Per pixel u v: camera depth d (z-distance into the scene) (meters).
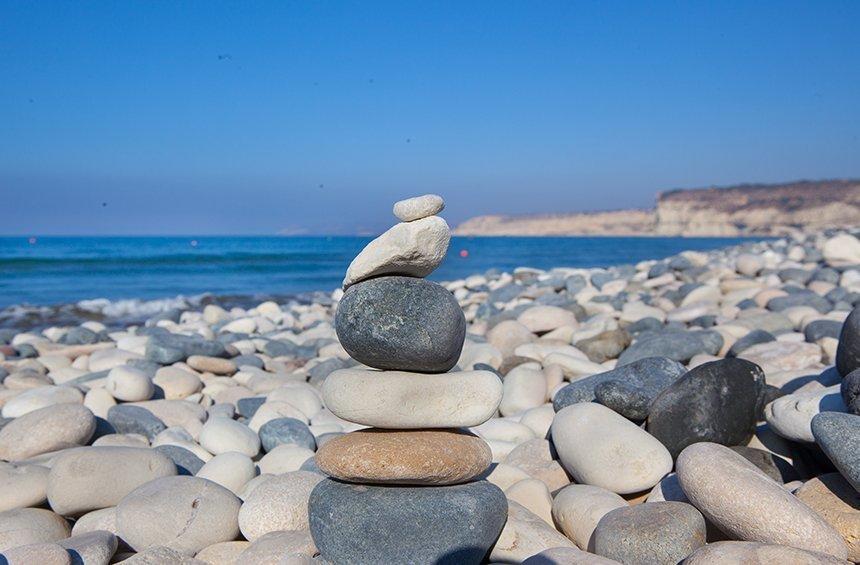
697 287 2.36
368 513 0.61
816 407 0.78
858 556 0.62
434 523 0.61
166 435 1.05
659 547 0.60
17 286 4.55
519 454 0.88
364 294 0.64
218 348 1.72
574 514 0.71
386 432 0.65
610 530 0.63
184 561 0.64
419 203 0.63
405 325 0.63
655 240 23.20
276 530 0.71
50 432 0.99
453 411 0.64
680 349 1.34
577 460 0.79
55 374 1.61
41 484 0.80
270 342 1.95
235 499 0.76
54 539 0.74
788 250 4.01
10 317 3.04
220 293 4.16
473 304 2.86
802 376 1.04
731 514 0.61
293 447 0.94
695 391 0.82
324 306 3.36
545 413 1.02
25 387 1.47
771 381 1.07
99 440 1.04
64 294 4.11
